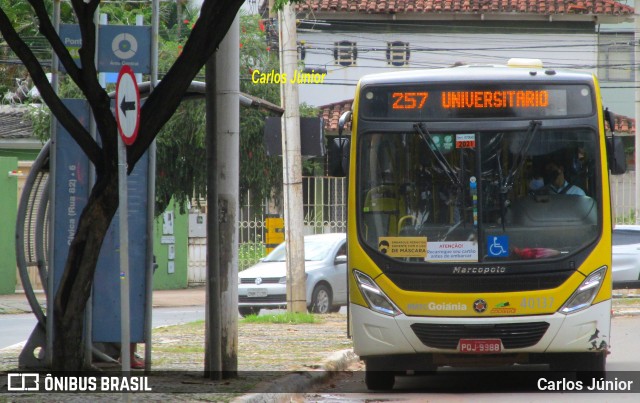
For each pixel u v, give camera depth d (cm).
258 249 6444
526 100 2459
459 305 2391
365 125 2492
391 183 2462
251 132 5988
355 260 2455
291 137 4366
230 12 2291
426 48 8506
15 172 6019
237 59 2447
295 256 4403
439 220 2434
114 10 7119
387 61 8506
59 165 2594
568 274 2391
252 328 3931
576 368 2442
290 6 4275
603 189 2423
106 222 2361
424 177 2455
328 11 8406
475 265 2397
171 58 6128
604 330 2395
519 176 2436
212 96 2428
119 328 2569
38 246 2650
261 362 2814
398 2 8456
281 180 6225
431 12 8400
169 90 2316
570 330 2378
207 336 2433
